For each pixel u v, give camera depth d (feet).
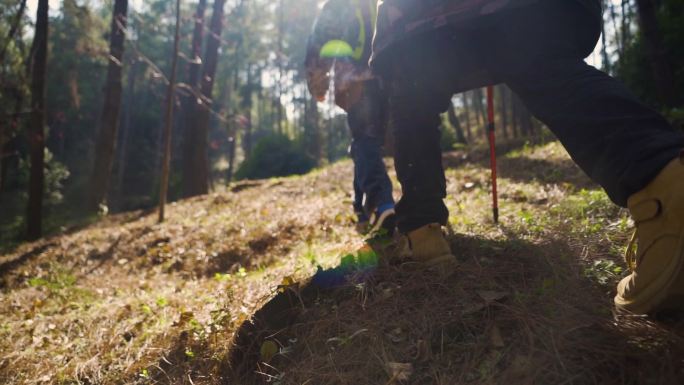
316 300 7.27
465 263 7.02
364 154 10.73
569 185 13.87
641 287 4.60
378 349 5.70
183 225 23.95
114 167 153.69
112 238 24.73
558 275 6.17
